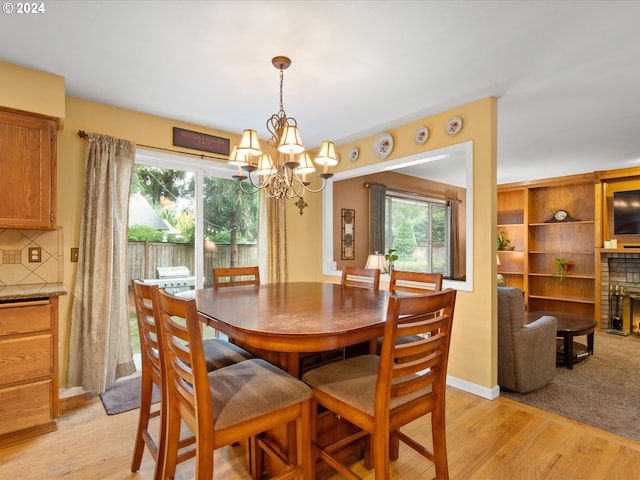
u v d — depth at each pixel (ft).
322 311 5.67
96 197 8.76
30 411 6.76
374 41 6.42
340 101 9.11
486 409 8.04
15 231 8.02
